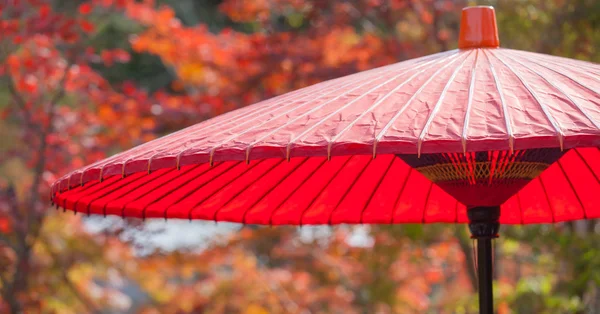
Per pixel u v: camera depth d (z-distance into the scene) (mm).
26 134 11000
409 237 10805
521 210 5527
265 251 13594
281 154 3092
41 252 12359
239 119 3746
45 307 12148
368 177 5258
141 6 12383
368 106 3477
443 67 3947
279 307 13297
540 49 10258
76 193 4379
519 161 4066
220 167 4605
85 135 11414
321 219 5438
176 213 4938
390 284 12859
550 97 3352
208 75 12266
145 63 18375
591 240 9125
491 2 10453
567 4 9906
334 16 11883
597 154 4922
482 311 4219
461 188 4188
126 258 12836
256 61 11508
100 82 11641
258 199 5098
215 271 13695
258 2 12430
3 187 10969
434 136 3016
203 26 12578
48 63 11109
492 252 4641
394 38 11422
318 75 11188
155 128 11523
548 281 10117
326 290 13359
